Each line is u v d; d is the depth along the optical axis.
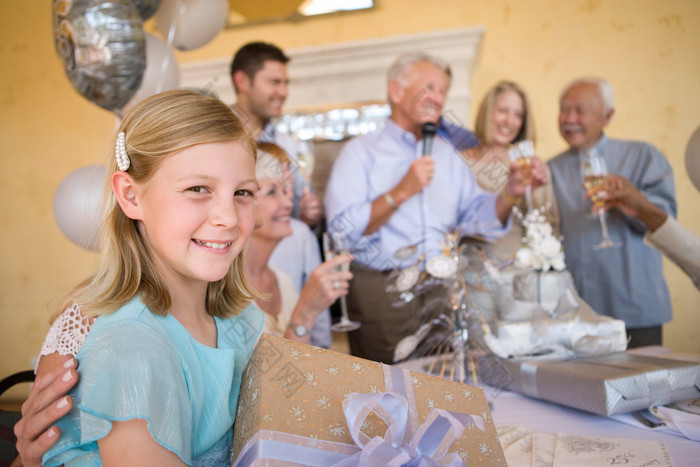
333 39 3.22
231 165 0.75
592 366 1.25
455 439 0.73
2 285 3.60
